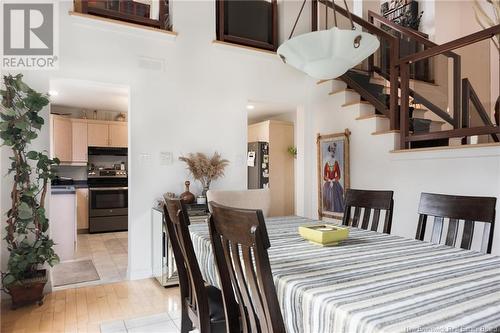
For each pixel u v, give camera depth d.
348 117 3.99
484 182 2.66
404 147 3.34
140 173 3.55
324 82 4.36
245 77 4.18
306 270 1.29
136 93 3.55
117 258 4.32
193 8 3.86
